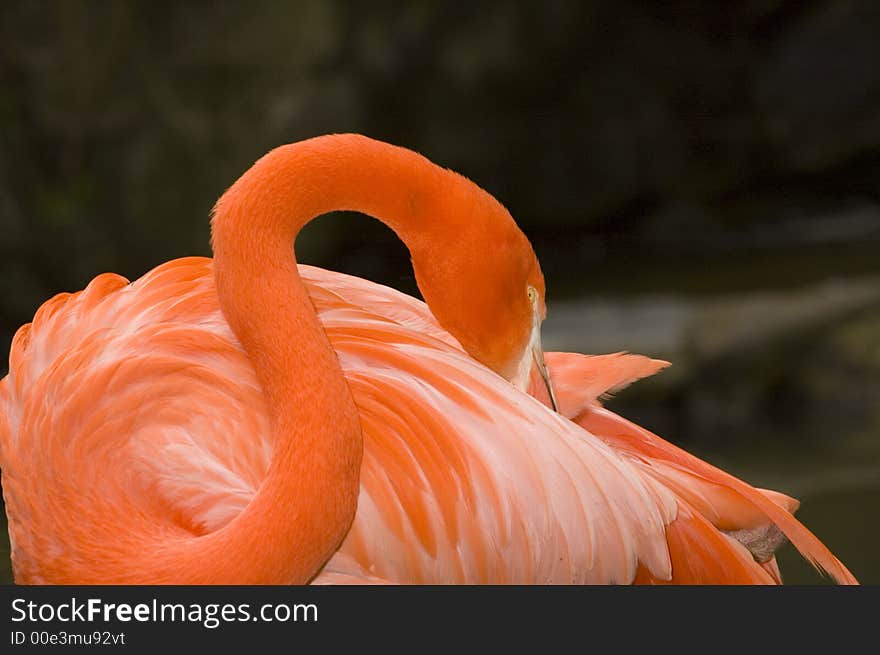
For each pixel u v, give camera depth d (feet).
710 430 39.91
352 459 14.57
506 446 16.21
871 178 74.13
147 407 16.38
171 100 53.52
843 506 30.30
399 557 15.89
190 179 54.08
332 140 16.39
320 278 19.25
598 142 68.64
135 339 16.89
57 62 51.55
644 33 70.18
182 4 53.36
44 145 52.24
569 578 16.29
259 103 54.39
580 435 16.83
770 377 42.34
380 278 60.95
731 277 59.31
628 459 18.03
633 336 43.75
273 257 15.39
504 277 17.47
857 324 43.29
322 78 55.62
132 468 16.17
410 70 60.49
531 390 18.43
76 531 16.07
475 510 15.97
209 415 16.28
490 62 62.54
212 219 15.71
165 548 15.08
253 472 16.05
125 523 15.90
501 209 17.49
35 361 18.16
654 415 41.96
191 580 14.46
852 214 71.56
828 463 34.58
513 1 62.59
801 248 65.36
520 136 65.92
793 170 73.77
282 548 14.12
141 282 18.11
